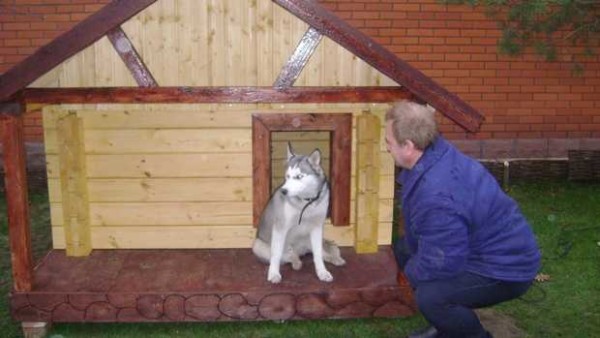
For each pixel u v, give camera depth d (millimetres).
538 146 7945
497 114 7910
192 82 3828
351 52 3693
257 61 3830
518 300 4496
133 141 4414
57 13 7320
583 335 3984
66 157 4328
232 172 4504
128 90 3678
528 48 7723
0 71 7418
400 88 3791
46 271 4230
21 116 3662
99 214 4551
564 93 7914
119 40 3709
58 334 3941
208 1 3748
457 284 3021
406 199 2965
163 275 4184
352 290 3955
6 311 4301
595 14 5949
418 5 7543
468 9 7586
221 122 4398
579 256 5344
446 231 2807
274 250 4074
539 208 6730
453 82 7781
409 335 3611
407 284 3992
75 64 3715
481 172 2963
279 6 3764
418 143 2871
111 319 3912
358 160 4320
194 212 4574
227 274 4211
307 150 5008
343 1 7496
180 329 4074
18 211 3764
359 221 4449
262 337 3959
